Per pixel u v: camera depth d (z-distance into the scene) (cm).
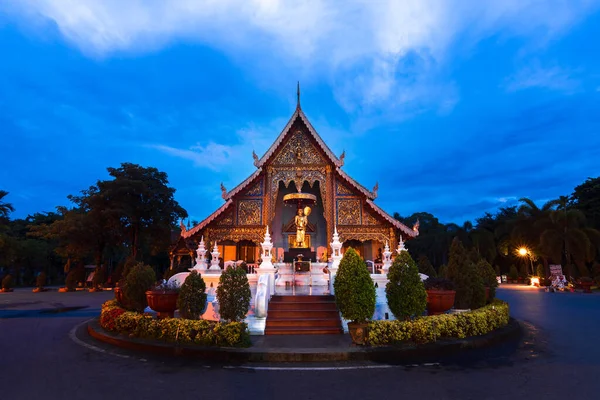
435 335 938
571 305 2075
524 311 1788
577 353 898
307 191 2294
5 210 4872
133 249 4197
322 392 620
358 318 927
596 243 3791
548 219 4091
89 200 3950
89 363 812
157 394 611
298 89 2152
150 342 950
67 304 2269
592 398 589
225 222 2016
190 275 1059
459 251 1327
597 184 4594
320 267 1744
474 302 1277
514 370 750
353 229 2002
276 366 786
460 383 666
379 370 754
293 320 1148
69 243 4044
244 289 996
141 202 4166
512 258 5325
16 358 860
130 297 1191
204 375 720
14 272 5500
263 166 2066
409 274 1003
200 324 939
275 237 2238
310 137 2109
